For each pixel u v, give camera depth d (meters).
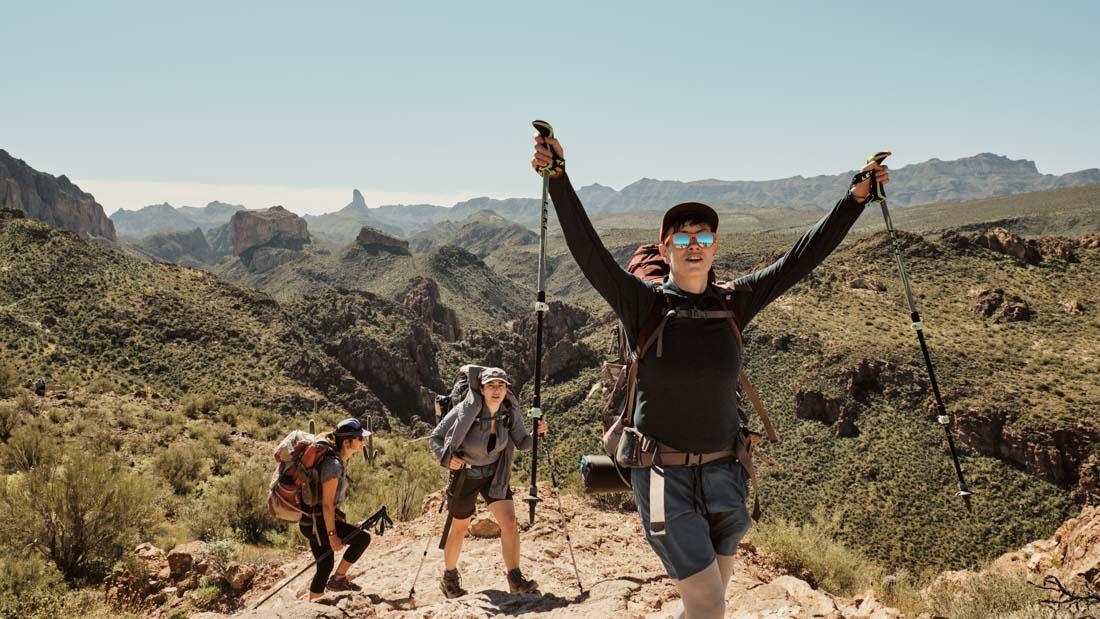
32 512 14.21
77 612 10.48
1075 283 102.25
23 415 37.47
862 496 64.00
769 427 3.16
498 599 5.58
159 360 103.94
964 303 99.31
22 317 99.75
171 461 28.97
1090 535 7.99
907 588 7.89
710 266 3.04
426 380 153.38
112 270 119.50
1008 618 5.27
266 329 123.12
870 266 111.19
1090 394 69.88
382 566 6.93
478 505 8.30
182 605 8.82
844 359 80.69
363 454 29.61
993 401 69.06
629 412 3.04
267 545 17.30
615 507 9.29
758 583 6.22
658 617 5.00
